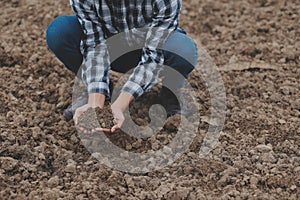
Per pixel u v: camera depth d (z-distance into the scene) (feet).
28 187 10.99
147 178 11.19
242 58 13.58
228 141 11.81
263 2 15.17
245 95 12.75
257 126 12.09
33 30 14.12
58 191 10.87
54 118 12.23
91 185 10.99
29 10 14.69
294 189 10.98
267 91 12.80
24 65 13.28
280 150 11.68
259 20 14.69
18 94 12.64
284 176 11.14
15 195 10.82
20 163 11.28
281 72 13.23
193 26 14.61
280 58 13.57
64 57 12.09
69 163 11.39
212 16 14.83
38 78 13.02
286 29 14.33
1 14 14.61
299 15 14.69
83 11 11.33
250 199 10.79
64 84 12.80
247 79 13.08
